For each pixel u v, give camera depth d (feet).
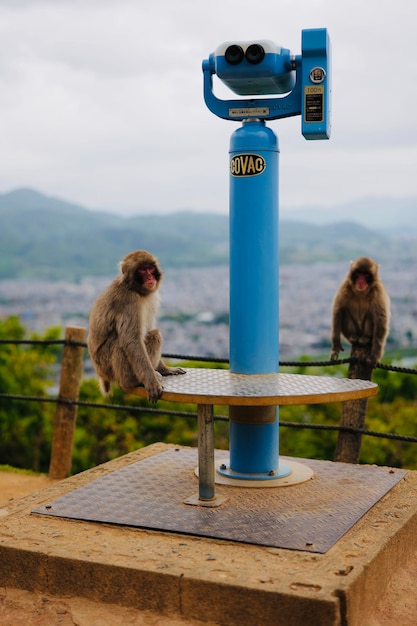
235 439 9.97
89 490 9.64
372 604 7.73
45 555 7.93
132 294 9.95
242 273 9.73
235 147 9.64
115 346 9.91
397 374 42.91
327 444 41.42
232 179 9.74
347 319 15.20
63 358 13.73
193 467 10.50
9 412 48.11
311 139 9.62
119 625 7.38
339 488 9.67
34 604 7.78
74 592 7.84
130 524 8.59
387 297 14.94
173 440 42.34
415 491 9.69
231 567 7.59
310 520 8.63
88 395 42.98
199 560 7.75
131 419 42.34
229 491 9.53
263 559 7.77
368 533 8.37
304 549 7.93
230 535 8.25
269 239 9.69
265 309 9.75
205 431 9.04
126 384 9.77
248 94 9.97
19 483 13.58
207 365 40.24
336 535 8.25
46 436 49.16
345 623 7.09
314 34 9.18
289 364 12.43
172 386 9.24
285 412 42.16
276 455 10.02
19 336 51.44
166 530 8.44
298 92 9.49
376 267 14.78
